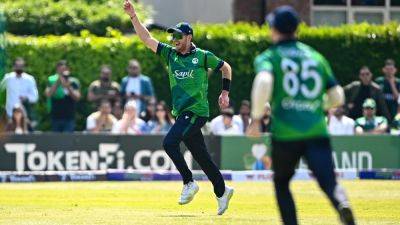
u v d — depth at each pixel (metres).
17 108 60.31
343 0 84.88
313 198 43.53
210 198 43.03
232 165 58.81
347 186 51.16
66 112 63.19
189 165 57.75
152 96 64.38
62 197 43.41
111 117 61.00
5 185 51.47
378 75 73.75
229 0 83.50
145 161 58.03
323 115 24.95
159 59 70.06
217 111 70.81
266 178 56.47
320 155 24.42
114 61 69.88
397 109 66.50
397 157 60.41
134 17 36.00
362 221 33.97
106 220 33.78
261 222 33.09
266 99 24.00
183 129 35.25
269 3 81.81
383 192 47.22
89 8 76.25
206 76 35.72
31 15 74.44
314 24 84.50
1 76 61.06
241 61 71.44
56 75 63.66
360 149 60.22
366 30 73.56
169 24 85.38
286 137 24.61
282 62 24.61
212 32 71.44
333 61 73.31
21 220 33.88
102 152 57.72
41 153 57.22
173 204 40.28
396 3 85.56
